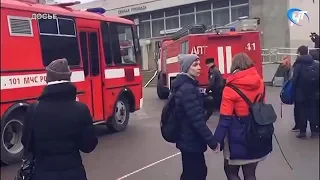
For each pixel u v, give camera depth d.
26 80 7.81
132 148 8.92
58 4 9.53
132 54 11.77
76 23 9.39
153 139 9.89
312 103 8.66
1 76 7.30
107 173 7.00
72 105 3.61
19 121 7.83
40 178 3.50
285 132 9.80
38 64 8.10
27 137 3.61
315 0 26.25
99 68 10.20
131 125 12.24
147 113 15.21
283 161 7.17
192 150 4.42
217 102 11.88
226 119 4.36
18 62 7.66
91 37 9.98
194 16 34.69
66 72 3.62
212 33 14.39
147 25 38.72
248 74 4.41
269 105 4.48
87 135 3.62
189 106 4.29
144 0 38.09
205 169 4.61
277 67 25.42
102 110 10.29
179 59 4.55
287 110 13.97
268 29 28.62
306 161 7.10
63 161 3.53
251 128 4.34
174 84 4.45
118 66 10.99
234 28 15.23
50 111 3.53
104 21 10.50
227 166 4.76
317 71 8.48
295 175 6.36
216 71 11.91
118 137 10.26
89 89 9.77
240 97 4.36
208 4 33.53
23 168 3.69
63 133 3.52
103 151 8.70
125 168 7.29
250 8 29.66
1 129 7.39
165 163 7.55
